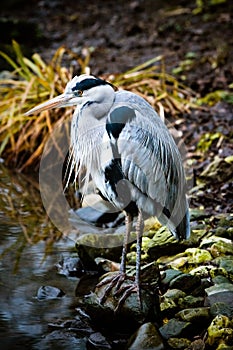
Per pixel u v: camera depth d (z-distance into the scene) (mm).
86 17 24062
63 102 8984
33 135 14500
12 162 14750
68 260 10078
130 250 10336
